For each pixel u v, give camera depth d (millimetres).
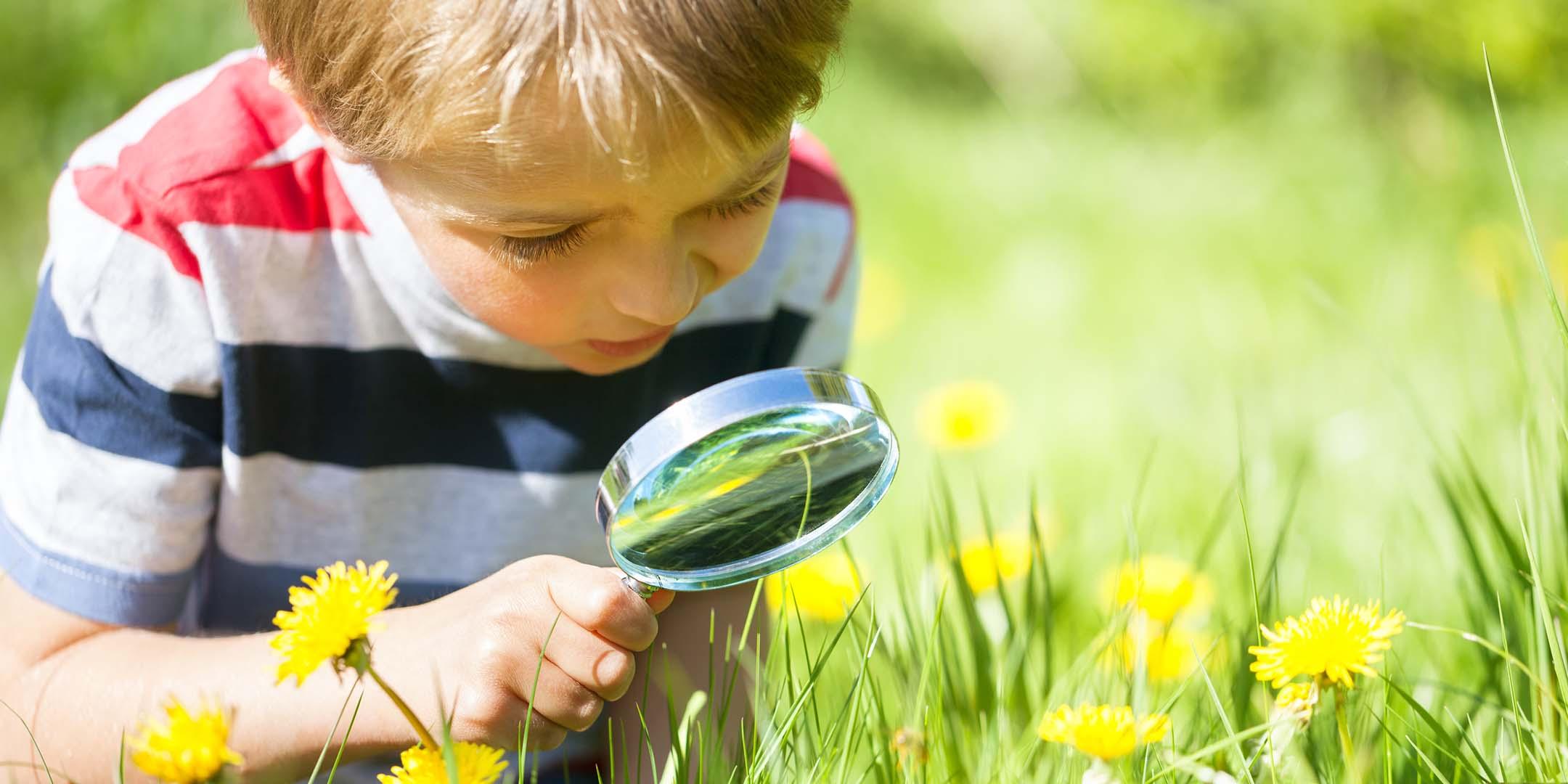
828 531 1022
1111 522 1469
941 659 1097
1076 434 1818
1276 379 1843
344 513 1155
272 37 1026
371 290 1122
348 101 1002
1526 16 3373
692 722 1071
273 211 1101
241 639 1070
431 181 1001
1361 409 1662
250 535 1144
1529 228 1038
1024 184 3066
